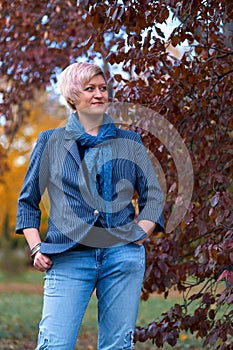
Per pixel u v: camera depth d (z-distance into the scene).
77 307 3.10
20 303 12.39
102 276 3.13
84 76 3.21
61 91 3.31
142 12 3.64
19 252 24.41
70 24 6.43
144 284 4.61
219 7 3.87
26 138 14.56
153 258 4.46
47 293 3.15
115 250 3.11
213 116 4.52
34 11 6.39
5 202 18.12
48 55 6.60
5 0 6.12
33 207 3.28
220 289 5.29
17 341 7.45
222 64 4.37
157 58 4.16
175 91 4.33
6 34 6.53
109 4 3.73
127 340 3.12
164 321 4.39
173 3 3.62
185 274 4.69
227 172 4.54
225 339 4.02
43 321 3.11
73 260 3.11
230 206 3.98
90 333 8.48
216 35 4.47
